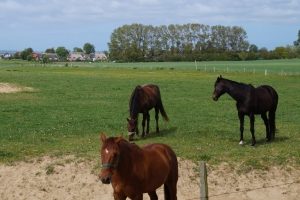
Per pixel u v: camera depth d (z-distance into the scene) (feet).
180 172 49.90
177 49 529.45
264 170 51.49
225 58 504.84
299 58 526.57
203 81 175.01
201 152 55.26
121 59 520.42
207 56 506.48
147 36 524.11
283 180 50.29
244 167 51.42
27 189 46.55
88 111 89.71
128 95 122.01
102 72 249.55
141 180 30.40
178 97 118.42
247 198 47.34
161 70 273.54
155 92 67.56
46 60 458.91
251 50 538.88
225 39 529.86
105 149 28.17
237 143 61.46
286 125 76.13
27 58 572.10
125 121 77.77
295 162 53.47
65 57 631.97
